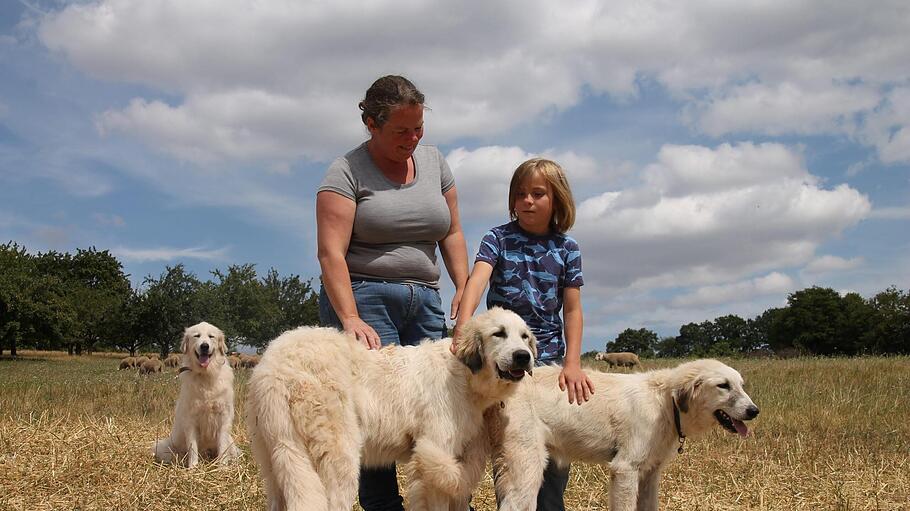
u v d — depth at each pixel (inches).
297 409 174.1
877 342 2551.7
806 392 570.6
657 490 231.3
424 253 215.6
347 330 194.5
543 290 221.6
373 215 206.2
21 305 2399.1
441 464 186.9
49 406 457.4
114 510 230.2
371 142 210.1
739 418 220.5
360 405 186.4
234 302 2539.4
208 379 335.3
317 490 170.7
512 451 214.5
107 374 1100.5
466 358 196.7
